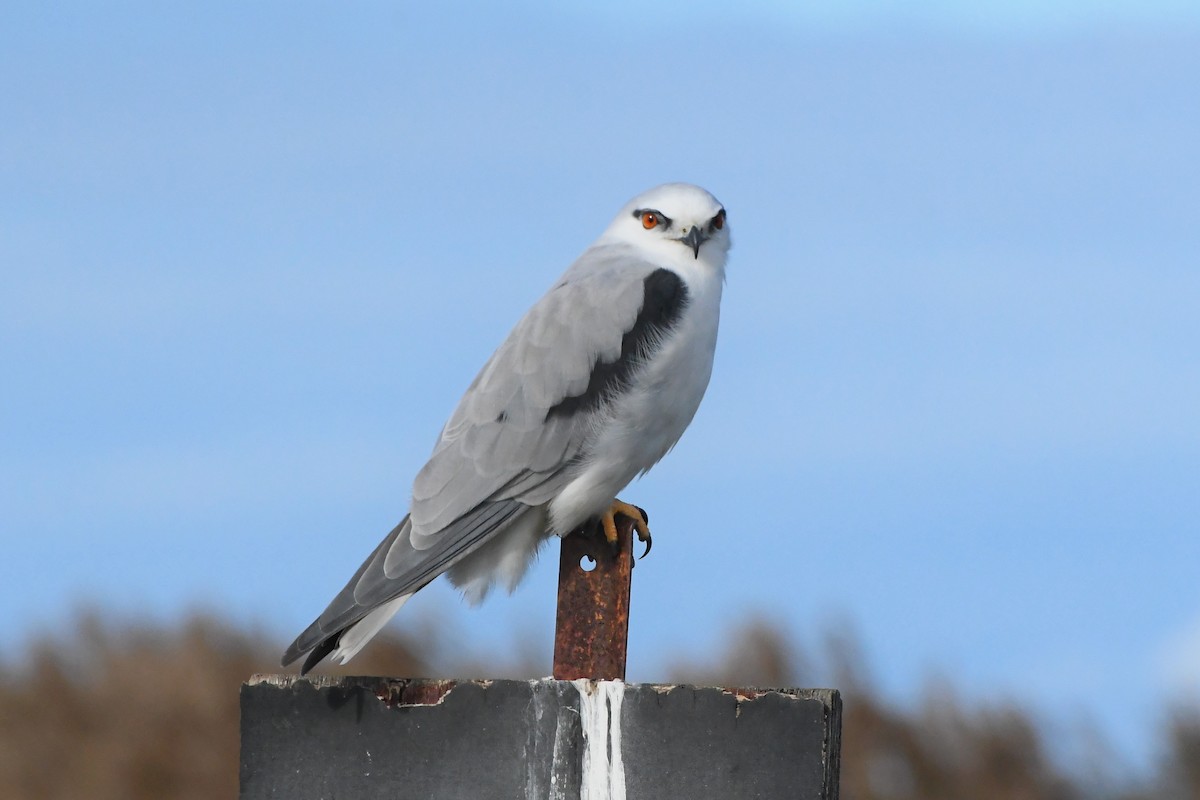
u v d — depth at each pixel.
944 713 19.00
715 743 7.28
